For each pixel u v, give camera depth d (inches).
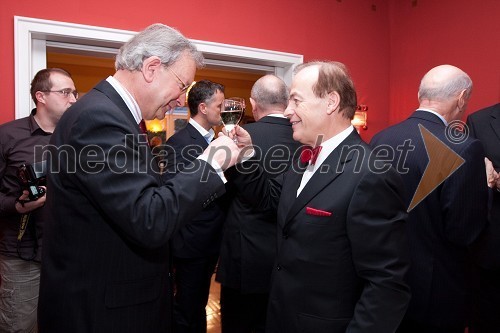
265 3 124.2
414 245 57.2
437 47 132.6
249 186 55.9
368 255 38.9
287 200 48.4
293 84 46.8
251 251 69.3
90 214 38.5
